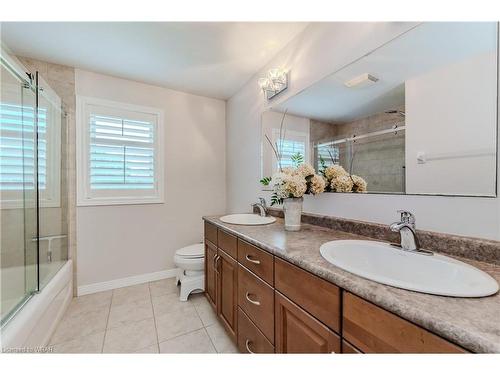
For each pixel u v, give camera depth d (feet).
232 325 4.68
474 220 2.66
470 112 2.72
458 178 2.80
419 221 3.19
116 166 7.52
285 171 4.69
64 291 5.97
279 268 3.14
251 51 6.09
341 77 4.37
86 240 7.07
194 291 6.89
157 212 8.21
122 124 7.61
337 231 4.33
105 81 7.33
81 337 5.00
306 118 5.23
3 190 4.98
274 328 3.25
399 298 1.75
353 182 4.18
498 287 1.87
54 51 6.01
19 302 4.29
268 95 6.55
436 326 1.48
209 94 8.94
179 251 7.12
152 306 6.36
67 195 6.73
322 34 4.76
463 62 2.80
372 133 3.86
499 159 2.48
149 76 7.47
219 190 9.50
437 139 3.02
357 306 2.03
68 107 6.78
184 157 8.76
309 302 2.60
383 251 3.06
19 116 5.21
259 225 5.18
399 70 3.46
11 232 4.97
